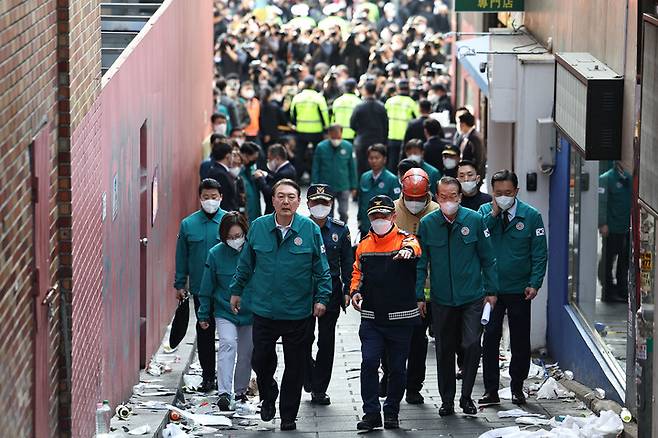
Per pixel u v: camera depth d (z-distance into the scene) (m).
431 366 39.56
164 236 42.06
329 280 30.94
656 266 26.97
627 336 30.73
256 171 49.19
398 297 30.94
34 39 21.36
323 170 59.12
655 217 26.78
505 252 33.50
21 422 20.50
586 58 34.53
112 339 30.75
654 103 26.78
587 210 36.00
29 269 21.09
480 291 32.31
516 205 33.44
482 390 36.16
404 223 35.66
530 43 42.84
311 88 72.25
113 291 30.95
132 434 29.20
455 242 32.06
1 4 18.83
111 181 30.66
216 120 58.59
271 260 30.72
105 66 40.09
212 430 31.62
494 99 41.59
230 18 114.44
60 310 23.88
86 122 25.98
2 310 19.06
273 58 88.94
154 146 39.47
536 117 40.03
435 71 83.12
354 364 40.12
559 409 33.47
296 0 123.94
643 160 27.83
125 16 46.19
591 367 34.53
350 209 67.19
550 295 39.91
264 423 32.41
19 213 20.22
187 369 37.97
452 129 65.69
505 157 52.91
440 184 31.84
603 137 31.64
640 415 27.91
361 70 91.31
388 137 68.06
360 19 106.69
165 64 42.84
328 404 34.59
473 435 31.08
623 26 31.38
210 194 35.28
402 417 32.91
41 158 21.94
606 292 33.81
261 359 31.23
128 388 33.56
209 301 33.69
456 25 77.12
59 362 23.86
